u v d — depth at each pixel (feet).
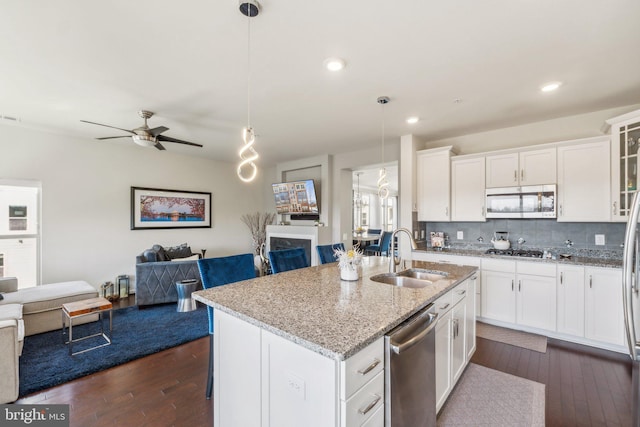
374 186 36.32
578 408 6.70
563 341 10.15
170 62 7.52
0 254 13.24
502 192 11.96
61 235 14.49
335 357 3.41
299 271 8.42
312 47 6.85
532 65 7.61
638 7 5.44
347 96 9.58
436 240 14.07
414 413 4.84
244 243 22.65
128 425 6.21
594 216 10.17
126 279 16.29
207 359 9.12
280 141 15.40
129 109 10.80
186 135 14.30
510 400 7.01
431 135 14.08
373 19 5.85
